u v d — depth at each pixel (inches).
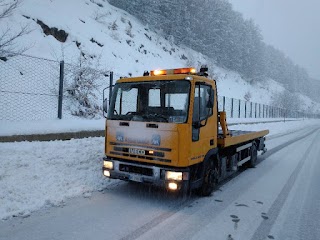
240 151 360.5
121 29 1392.7
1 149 305.3
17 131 354.3
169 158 208.7
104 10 1446.9
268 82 4505.4
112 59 967.0
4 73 484.7
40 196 218.7
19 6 730.8
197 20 2637.8
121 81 243.8
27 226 172.2
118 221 187.5
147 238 164.9
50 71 564.4
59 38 793.6
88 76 595.8
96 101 610.5
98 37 1021.8
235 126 994.7
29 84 497.7
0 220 178.1
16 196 212.5
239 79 3248.0
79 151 350.0
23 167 272.7
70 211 199.8
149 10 2058.3
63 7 1048.2
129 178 226.1
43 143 352.8
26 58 562.3
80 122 477.7
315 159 489.4
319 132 1286.9
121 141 231.5
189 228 182.9
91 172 288.8
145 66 1186.0
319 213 221.8
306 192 279.9
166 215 203.3
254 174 359.9
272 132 1053.2
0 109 409.1
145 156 218.1
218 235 174.6
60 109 459.2
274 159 480.4
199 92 223.5
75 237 161.2
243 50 3607.3
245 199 250.8
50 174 265.9
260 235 177.6
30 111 441.4
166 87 221.6
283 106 3567.9
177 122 210.2
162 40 1993.1
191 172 227.8
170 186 207.6
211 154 251.4
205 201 240.1
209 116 244.7
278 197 259.9
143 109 229.1
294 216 213.3
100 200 226.8
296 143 738.2
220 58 3097.9
